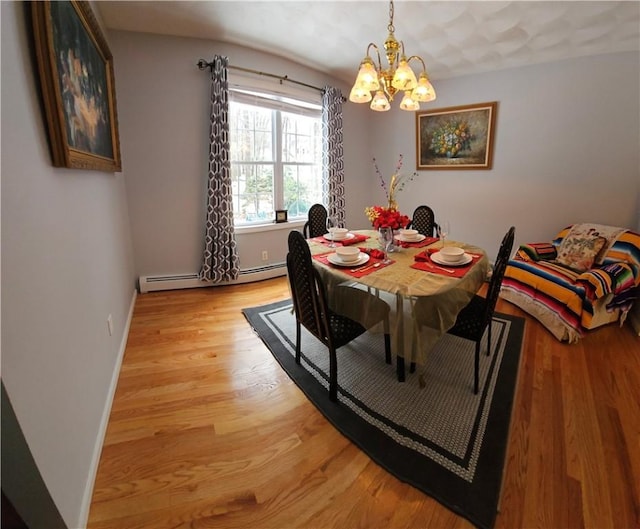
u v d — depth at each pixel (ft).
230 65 11.02
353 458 4.95
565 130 11.41
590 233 10.10
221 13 8.94
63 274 4.36
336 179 14.33
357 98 7.02
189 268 12.03
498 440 5.21
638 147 10.33
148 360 7.45
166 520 4.05
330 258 7.14
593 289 8.03
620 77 10.27
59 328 4.04
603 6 8.16
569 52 10.60
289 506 4.24
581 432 5.39
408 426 5.53
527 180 12.45
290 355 7.68
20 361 3.02
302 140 14.02
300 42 10.78
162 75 10.39
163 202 11.18
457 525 3.99
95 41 6.59
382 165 16.35
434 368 7.13
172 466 4.78
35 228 3.62
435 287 5.72
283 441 5.27
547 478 4.58
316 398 6.23
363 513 4.15
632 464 4.80
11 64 3.41
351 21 9.31
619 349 7.95
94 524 3.99
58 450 3.64
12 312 2.95
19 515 3.28
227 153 11.11
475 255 7.54
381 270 6.61
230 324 9.28
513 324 9.13
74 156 4.73
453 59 11.62
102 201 7.09
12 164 3.22
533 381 6.73
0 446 2.89
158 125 10.63
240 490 4.44
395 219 7.39
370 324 6.30
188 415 5.80
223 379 6.82
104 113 7.32
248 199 12.80
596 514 4.11
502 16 8.85
